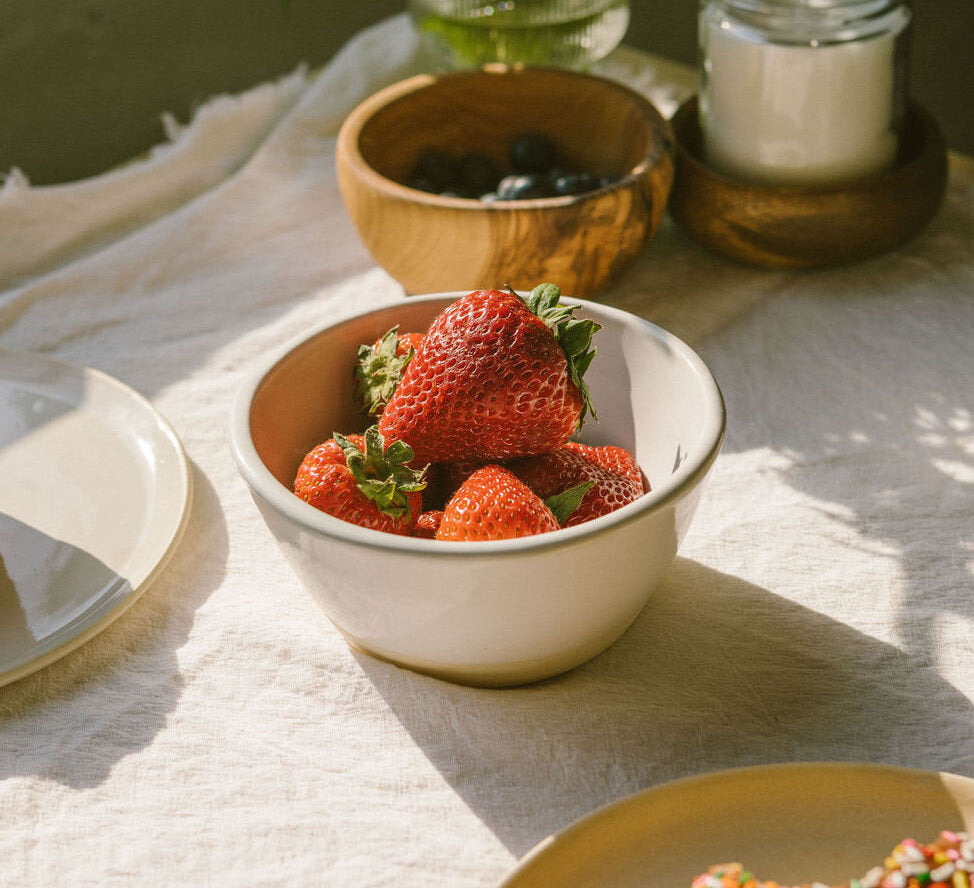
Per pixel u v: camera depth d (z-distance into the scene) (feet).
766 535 1.80
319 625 1.65
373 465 1.42
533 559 1.24
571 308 1.50
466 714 1.47
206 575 1.76
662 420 1.59
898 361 2.23
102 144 4.25
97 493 1.88
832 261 2.48
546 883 1.18
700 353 2.29
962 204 2.75
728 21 2.40
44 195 2.79
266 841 1.34
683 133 2.72
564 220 2.12
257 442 1.47
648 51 3.87
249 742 1.47
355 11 4.55
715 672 1.55
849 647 1.59
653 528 1.31
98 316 2.51
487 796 1.38
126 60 4.13
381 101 2.52
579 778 1.40
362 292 2.56
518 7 2.77
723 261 2.61
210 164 3.07
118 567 1.72
